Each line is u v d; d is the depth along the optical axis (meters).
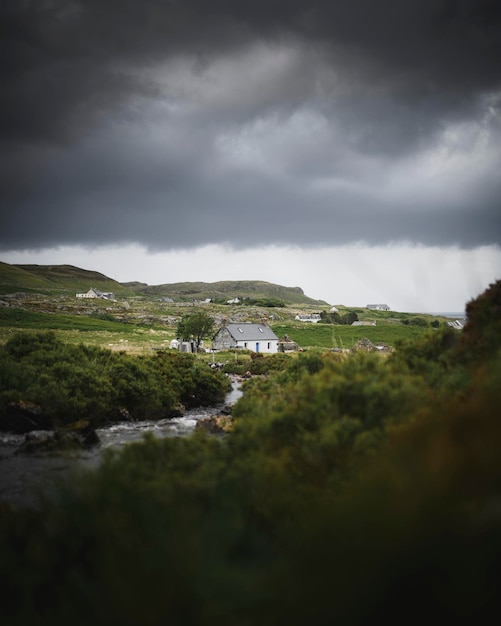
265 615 4.56
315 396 11.91
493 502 4.59
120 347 92.75
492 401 6.65
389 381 11.61
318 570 4.72
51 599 5.72
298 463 9.38
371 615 4.17
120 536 6.20
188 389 38.69
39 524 7.67
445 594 3.91
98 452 18.72
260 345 113.25
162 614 4.74
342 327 150.25
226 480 8.43
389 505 5.07
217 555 5.71
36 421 24.56
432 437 6.65
